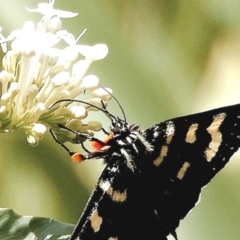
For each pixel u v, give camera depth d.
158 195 0.53
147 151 0.53
